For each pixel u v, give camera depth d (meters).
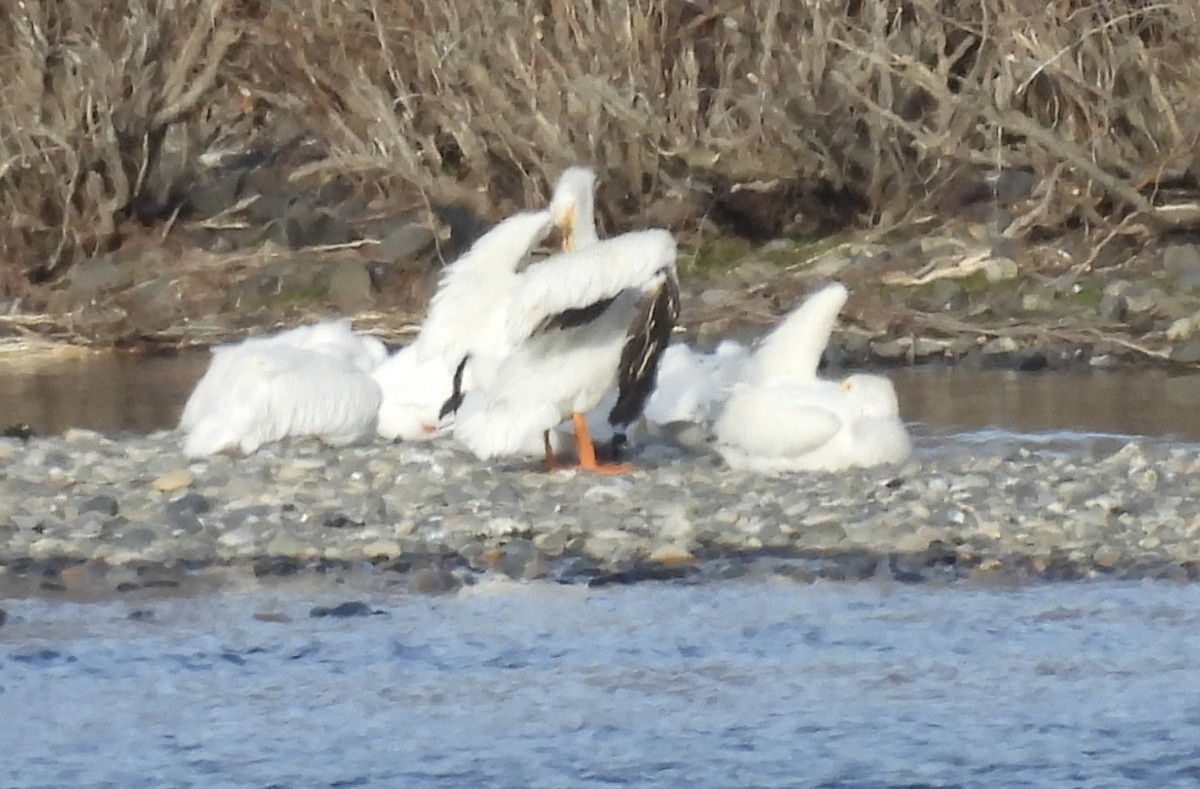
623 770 10.41
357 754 10.64
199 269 26.02
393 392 16.98
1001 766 10.37
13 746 10.80
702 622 12.34
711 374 16.83
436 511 14.45
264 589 13.06
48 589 13.09
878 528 13.91
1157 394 20.08
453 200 26.17
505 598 12.82
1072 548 13.57
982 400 19.83
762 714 11.05
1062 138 25.44
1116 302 23.20
